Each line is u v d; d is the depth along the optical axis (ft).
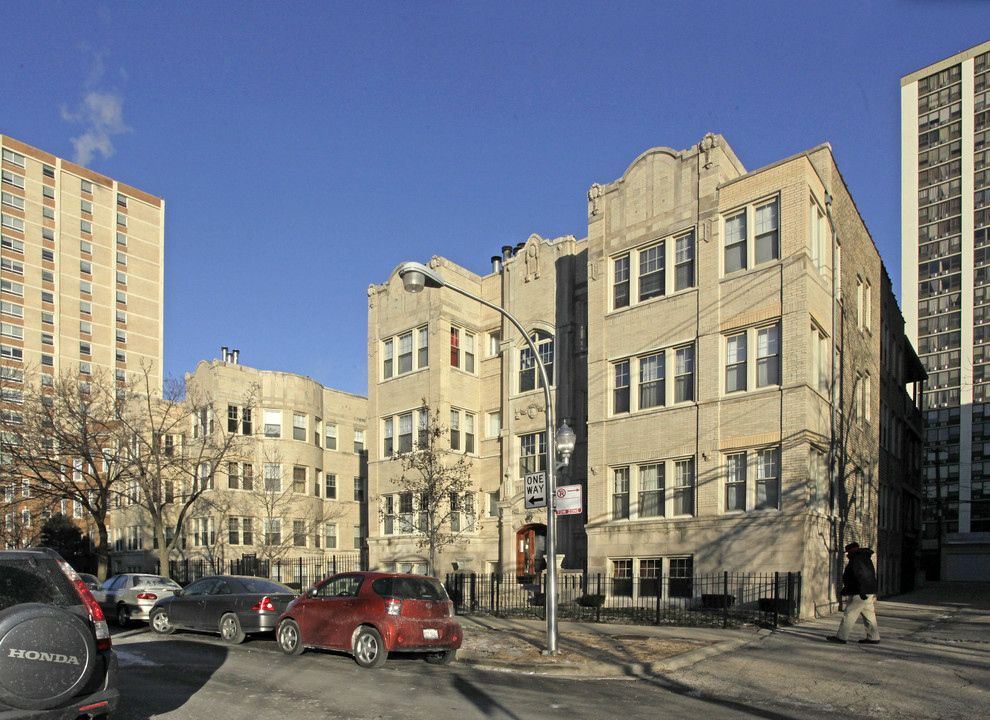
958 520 265.34
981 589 140.97
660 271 80.89
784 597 64.90
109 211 271.69
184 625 55.93
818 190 75.00
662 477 77.51
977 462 265.75
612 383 83.35
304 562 124.36
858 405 89.40
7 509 128.16
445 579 94.17
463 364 106.32
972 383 271.49
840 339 79.92
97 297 263.70
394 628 42.42
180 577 120.78
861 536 87.15
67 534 160.86
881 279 108.37
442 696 35.14
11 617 19.62
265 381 130.41
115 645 52.49
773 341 71.46
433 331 104.12
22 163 248.73
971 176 281.74
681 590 73.51
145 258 280.51
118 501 137.18
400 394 108.06
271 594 53.62
